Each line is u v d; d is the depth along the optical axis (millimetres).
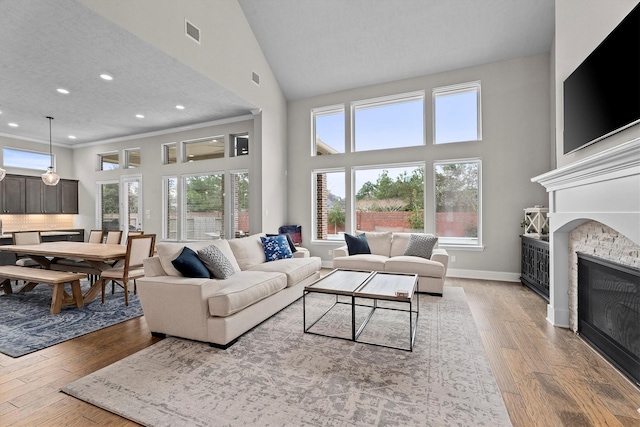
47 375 2086
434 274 4020
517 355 2357
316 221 6473
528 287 4477
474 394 1835
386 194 5887
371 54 5340
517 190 4941
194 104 5383
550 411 1692
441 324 3020
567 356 2342
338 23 5016
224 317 2500
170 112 5801
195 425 1571
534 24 4477
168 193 7102
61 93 4801
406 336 2725
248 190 6195
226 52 4734
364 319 3170
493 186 5082
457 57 5105
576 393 1861
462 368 2154
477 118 5262
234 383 1958
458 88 5336
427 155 5496
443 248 5324
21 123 6289
